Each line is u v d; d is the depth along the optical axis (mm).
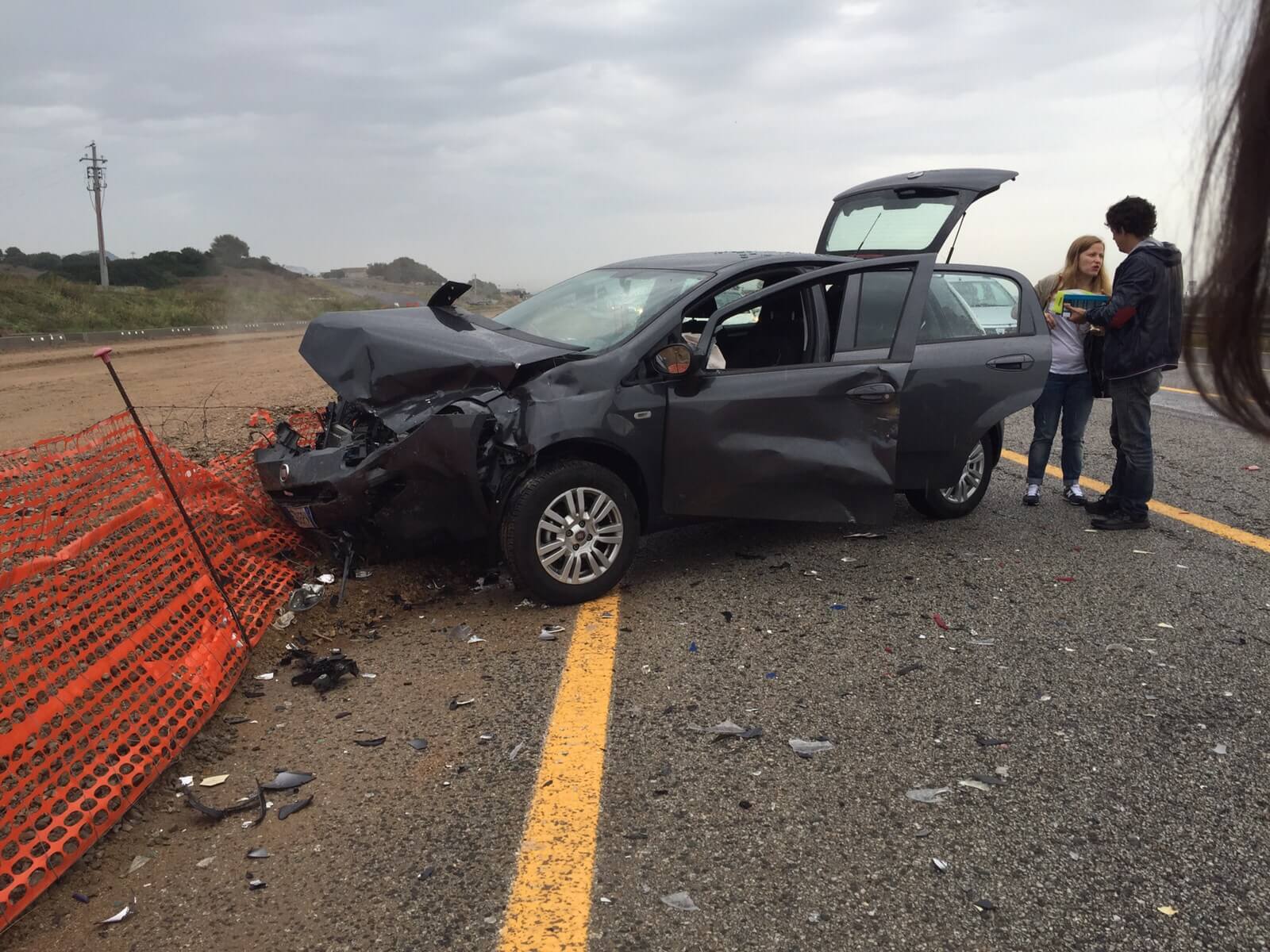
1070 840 2613
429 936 2246
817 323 4930
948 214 6211
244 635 3863
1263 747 3133
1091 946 2193
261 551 4844
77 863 2555
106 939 2260
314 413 5723
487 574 4812
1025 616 4309
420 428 4043
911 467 5328
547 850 2568
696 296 4754
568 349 4539
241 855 2586
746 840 2613
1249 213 569
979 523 5898
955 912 2311
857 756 3072
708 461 4559
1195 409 10695
